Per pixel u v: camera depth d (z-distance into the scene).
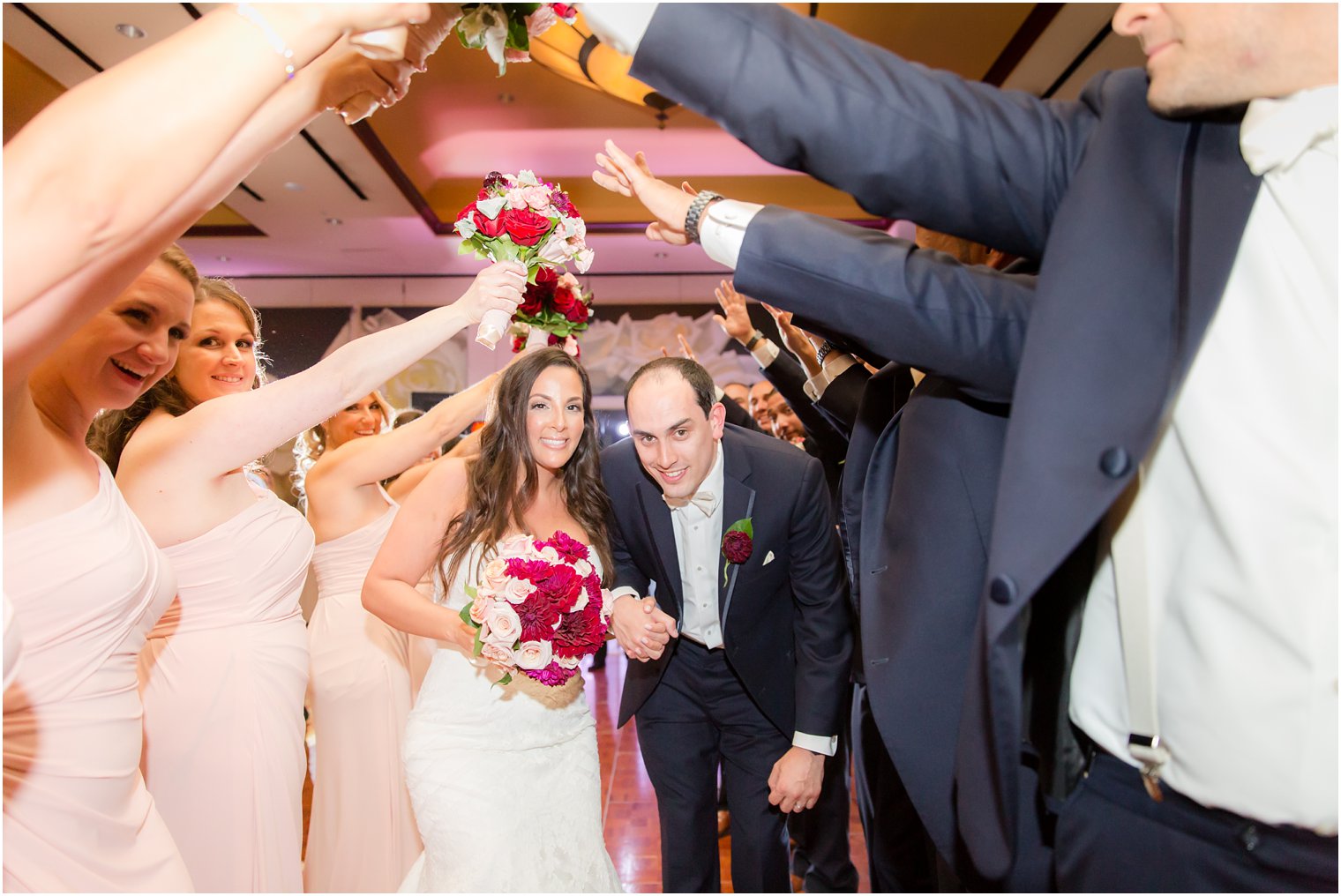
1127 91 1.01
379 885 2.82
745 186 10.05
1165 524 0.99
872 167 1.04
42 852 1.32
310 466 4.01
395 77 1.11
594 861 2.25
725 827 3.73
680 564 2.41
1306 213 0.88
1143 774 1.01
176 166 0.88
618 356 11.88
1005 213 1.07
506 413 2.28
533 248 2.33
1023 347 0.97
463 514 2.29
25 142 0.86
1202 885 0.97
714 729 2.54
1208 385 0.93
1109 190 0.95
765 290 1.13
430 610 2.17
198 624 2.11
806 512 2.32
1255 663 0.92
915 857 2.31
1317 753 0.89
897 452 1.35
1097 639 1.07
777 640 2.43
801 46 1.03
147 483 2.01
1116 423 0.87
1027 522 0.88
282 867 2.14
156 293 1.59
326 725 2.91
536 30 1.14
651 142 9.48
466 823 2.09
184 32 0.90
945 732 1.18
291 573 2.30
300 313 11.95
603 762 4.60
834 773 2.79
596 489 2.43
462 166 9.88
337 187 8.67
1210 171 0.93
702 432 2.17
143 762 2.04
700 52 1.04
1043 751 1.12
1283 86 0.86
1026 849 1.15
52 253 0.87
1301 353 0.89
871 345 1.10
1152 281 0.92
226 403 1.97
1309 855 0.91
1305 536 0.89
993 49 6.56
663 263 11.62
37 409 1.45
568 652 2.03
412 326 1.94
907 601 1.22
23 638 1.35
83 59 5.88
